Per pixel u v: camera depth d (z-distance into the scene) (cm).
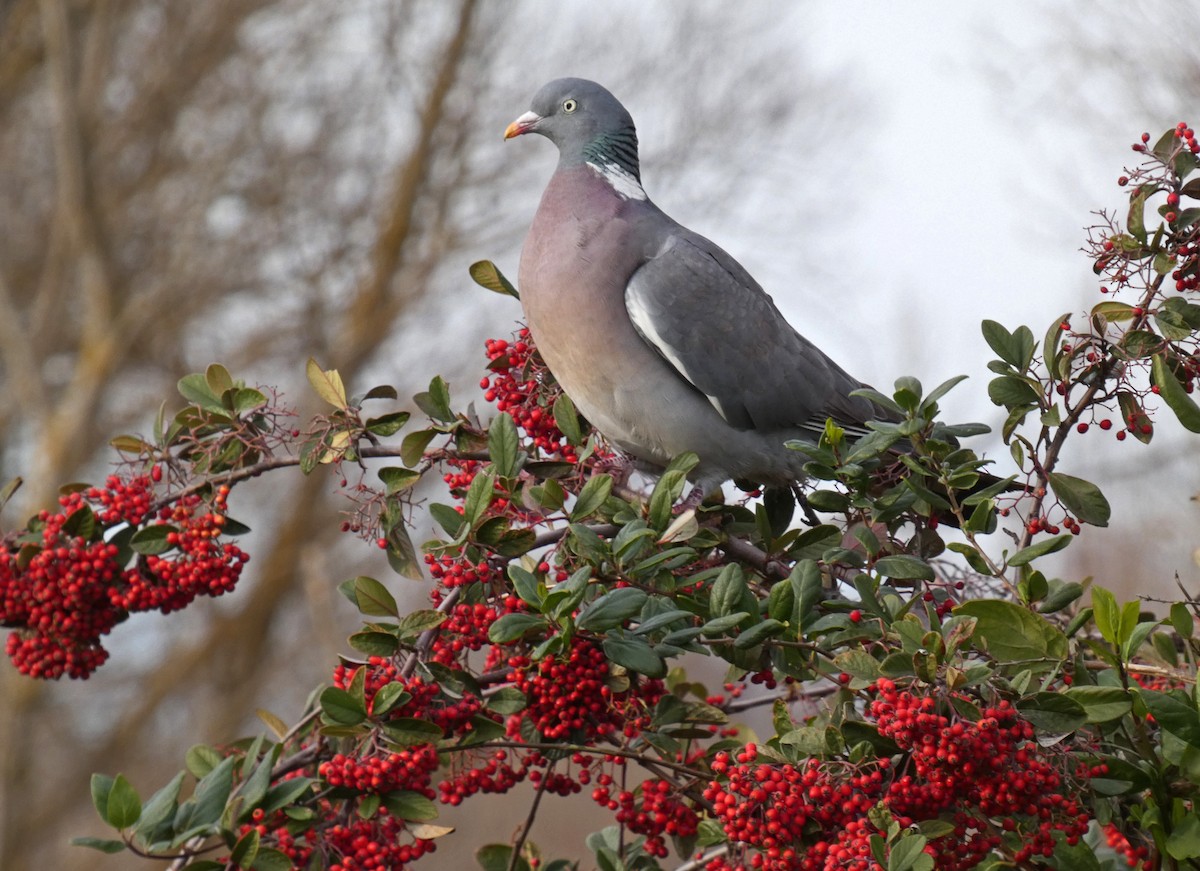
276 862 655
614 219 997
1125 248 697
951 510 762
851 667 621
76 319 3119
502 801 2502
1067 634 668
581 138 1036
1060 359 712
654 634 684
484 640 704
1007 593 763
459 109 2908
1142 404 708
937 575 777
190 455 805
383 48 2911
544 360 962
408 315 2956
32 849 2783
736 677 845
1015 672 625
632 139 1052
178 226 3008
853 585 667
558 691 699
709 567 792
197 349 3056
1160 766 617
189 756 762
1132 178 695
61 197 2783
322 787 691
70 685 2816
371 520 755
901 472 780
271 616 2881
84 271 2734
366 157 3023
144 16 3009
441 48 2886
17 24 3077
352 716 657
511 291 896
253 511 2962
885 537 764
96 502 805
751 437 1014
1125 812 656
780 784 609
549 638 671
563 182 1023
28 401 2694
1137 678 726
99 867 2827
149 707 2833
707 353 979
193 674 2911
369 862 668
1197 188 688
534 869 807
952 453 716
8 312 2753
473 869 2461
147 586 791
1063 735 618
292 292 3011
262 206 2995
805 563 684
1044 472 721
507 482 720
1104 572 1859
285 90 3041
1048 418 715
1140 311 700
